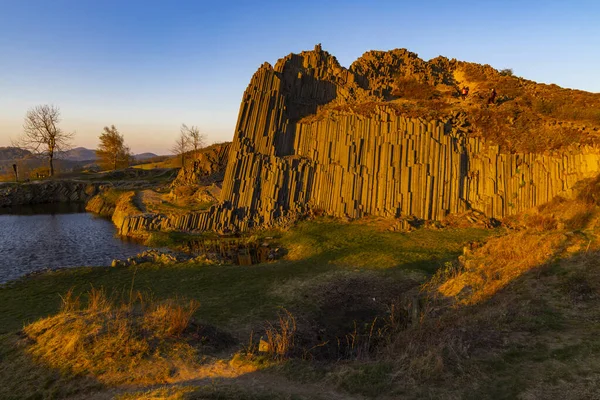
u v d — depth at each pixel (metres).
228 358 11.33
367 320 16.69
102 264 27.31
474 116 37.47
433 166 34.62
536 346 9.79
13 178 73.38
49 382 9.92
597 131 33.19
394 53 54.72
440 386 8.76
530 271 15.30
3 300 18.92
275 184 37.88
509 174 33.25
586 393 7.36
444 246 26.70
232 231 35.50
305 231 33.09
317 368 10.36
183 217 36.22
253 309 17.62
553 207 29.11
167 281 21.83
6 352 11.58
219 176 54.53
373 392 8.88
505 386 8.23
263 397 8.55
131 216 38.28
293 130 42.09
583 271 13.80
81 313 13.28
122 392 9.38
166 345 11.43
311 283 21.03
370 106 40.09
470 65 54.81
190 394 8.45
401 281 21.00
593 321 10.73
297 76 45.38
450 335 11.05
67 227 41.59
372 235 30.38
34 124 73.94
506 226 30.69
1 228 41.03
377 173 36.44
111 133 89.94
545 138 34.12
